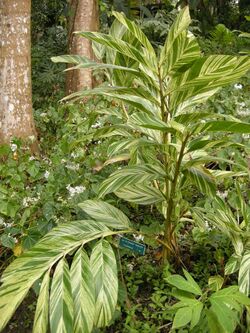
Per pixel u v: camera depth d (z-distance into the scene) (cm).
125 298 207
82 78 444
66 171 263
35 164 279
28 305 224
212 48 635
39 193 250
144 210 276
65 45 619
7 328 220
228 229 204
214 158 185
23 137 336
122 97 181
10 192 251
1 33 330
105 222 202
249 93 420
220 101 357
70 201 238
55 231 185
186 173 194
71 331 147
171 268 222
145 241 226
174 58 179
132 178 195
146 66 189
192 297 161
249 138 289
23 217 231
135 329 192
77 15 457
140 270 230
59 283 158
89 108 371
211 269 229
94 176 262
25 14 335
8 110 333
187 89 191
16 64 332
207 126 161
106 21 623
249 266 183
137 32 184
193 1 764
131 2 725
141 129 203
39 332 150
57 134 360
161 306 200
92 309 155
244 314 188
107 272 169
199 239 228
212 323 148
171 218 216
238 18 862
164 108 198
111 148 190
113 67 179
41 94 538
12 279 160
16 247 228
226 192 255
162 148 194
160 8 805
